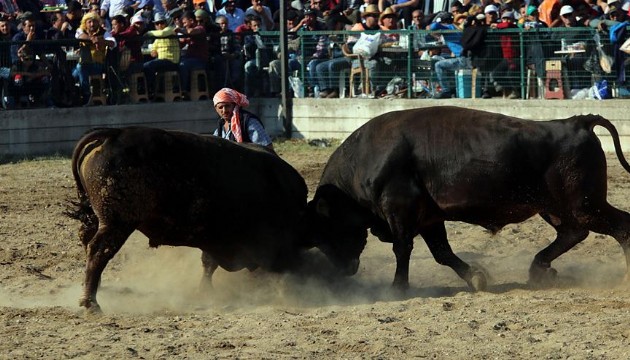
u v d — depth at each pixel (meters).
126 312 24.08
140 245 32.22
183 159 24.23
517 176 25.11
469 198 25.39
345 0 61.50
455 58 52.59
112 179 23.41
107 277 28.50
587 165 25.17
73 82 51.56
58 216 36.50
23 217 36.31
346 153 26.48
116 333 21.56
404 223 25.69
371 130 26.17
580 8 53.00
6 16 52.09
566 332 20.98
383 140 25.81
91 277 23.62
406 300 24.75
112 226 23.66
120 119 52.28
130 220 23.72
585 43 49.94
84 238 25.08
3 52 49.62
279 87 56.34
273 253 25.94
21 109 50.06
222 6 60.75
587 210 25.34
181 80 54.34
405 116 26.03
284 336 21.14
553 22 53.31
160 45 54.03
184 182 24.20
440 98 52.97
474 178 25.20
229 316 23.23
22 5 58.59
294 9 60.53
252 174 25.34
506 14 52.53
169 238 24.88
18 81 50.19
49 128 50.69
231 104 27.92
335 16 57.16
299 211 26.27
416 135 25.67
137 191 23.61
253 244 25.69
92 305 23.48
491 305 23.55
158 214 24.25
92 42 51.38
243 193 25.11
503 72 51.69
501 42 51.44
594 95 50.00
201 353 19.94
